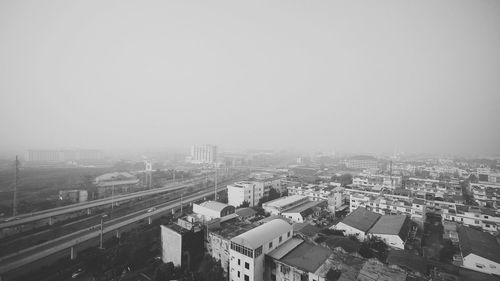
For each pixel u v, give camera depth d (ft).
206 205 235.81
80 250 198.18
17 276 159.84
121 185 452.76
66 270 174.29
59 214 260.62
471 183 427.33
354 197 289.74
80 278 167.84
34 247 178.91
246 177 583.99
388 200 277.03
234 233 185.37
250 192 325.62
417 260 146.72
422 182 421.59
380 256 174.50
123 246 194.29
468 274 143.43
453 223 237.25
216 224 200.75
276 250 156.04
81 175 531.91
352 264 138.31
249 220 248.52
